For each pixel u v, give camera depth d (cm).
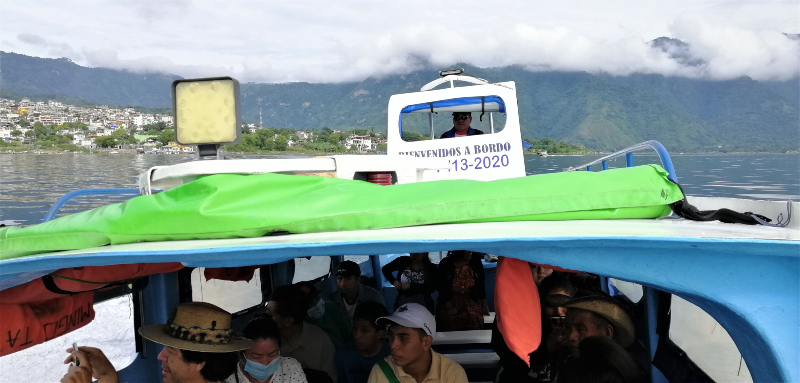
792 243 160
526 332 204
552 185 198
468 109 809
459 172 754
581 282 341
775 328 169
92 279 219
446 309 410
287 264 390
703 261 170
